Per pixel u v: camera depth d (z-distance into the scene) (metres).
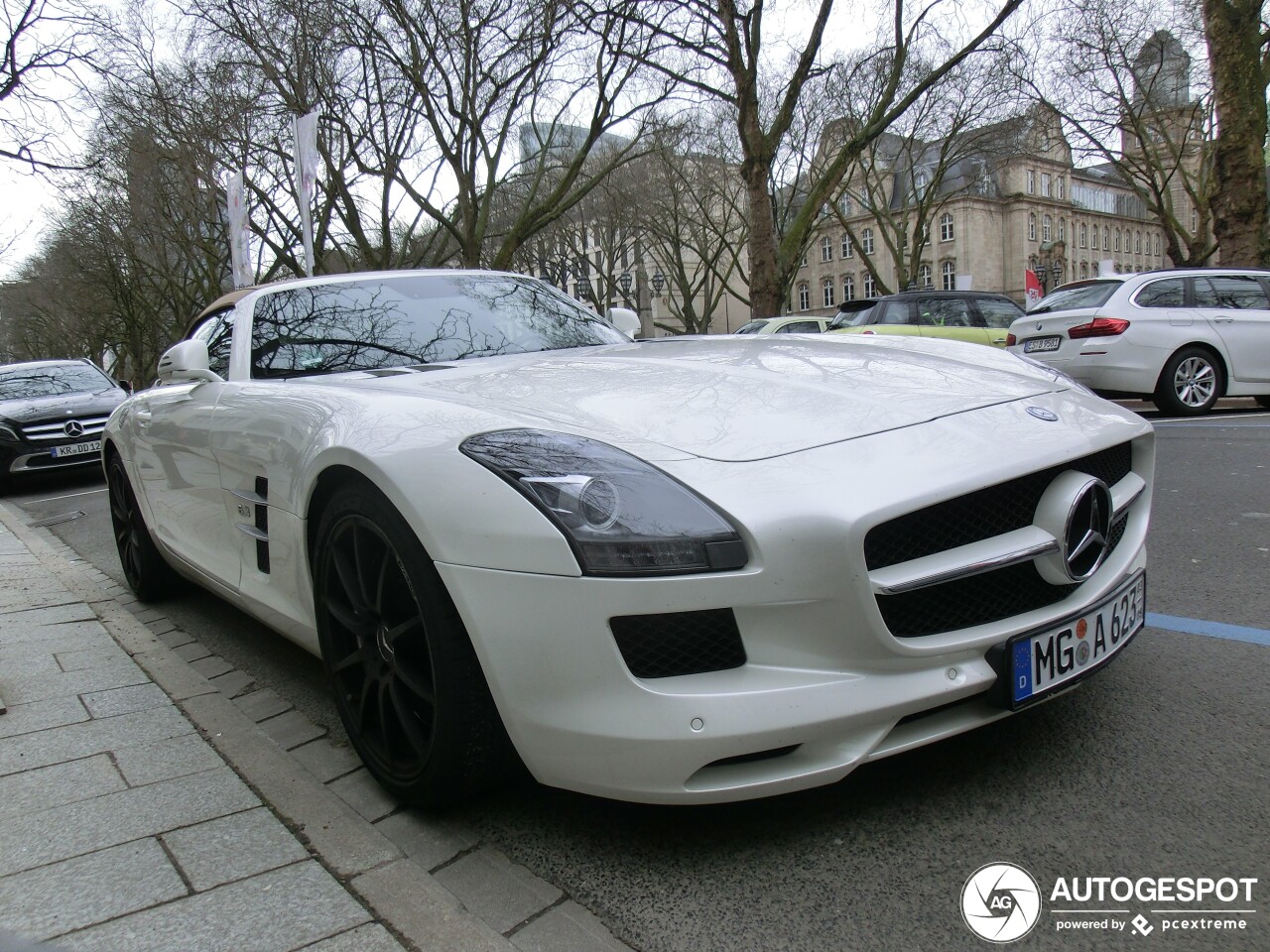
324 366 2.95
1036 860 1.73
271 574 2.61
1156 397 9.16
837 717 1.66
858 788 2.04
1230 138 13.76
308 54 19.14
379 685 2.10
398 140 21.28
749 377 2.27
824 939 1.55
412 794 2.01
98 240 31.41
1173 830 1.80
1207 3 13.84
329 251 28.42
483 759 1.90
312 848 1.90
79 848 1.94
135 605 4.32
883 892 1.67
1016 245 65.25
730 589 1.63
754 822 1.93
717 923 1.61
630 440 1.86
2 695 2.94
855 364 2.46
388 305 3.27
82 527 7.41
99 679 3.11
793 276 16.88
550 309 3.50
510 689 1.73
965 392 2.21
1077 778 2.02
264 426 2.59
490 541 1.72
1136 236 76.75
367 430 2.06
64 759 2.43
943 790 2.00
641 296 49.47
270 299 3.29
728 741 1.62
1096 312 9.21
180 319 38.84
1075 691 2.50
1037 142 30.56
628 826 1.96
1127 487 2.25
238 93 21.09
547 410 2.03
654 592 1.62
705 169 36.78
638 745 1.63
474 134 19.27
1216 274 9.41
